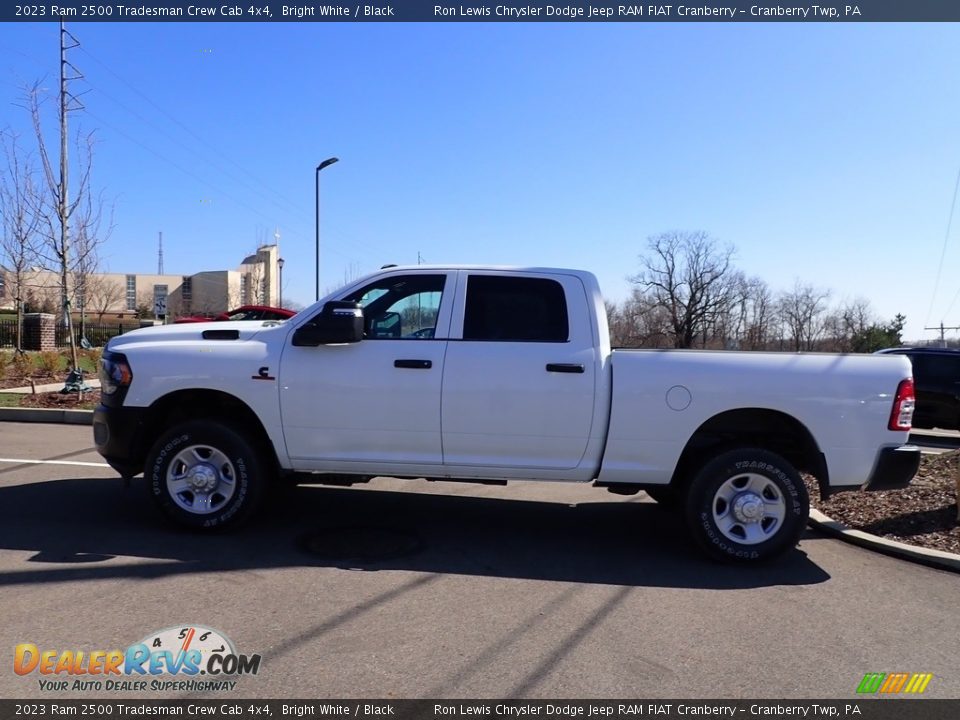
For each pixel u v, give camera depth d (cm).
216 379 520
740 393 499
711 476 499
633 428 504
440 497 687
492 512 638
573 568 490
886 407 500
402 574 464
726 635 384
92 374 1823
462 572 473
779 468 496
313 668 333
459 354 512
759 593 451
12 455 832
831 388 499
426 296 532
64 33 1894
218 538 525
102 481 696
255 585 434
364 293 536
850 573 495
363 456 523
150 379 523
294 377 518
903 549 532
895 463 495
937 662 360
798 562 518
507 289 527
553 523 609
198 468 525
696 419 502
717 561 509
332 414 518
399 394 511
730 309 6625
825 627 399
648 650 363
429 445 517
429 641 365
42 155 1644
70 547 494
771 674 342
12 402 1234
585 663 347
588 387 504
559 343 513
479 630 380
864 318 6694
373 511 625
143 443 540
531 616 402
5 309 3753
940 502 626
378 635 370
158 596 412
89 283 4791
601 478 515
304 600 412
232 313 1708
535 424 507
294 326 533
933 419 1366
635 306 6506
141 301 7462
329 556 494
